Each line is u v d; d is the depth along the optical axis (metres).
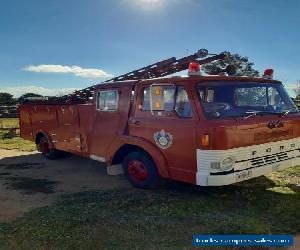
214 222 5.05
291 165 6.22
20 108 10.84
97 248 4.36
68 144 8.58
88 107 7.65
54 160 9.93
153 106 6.00
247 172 5.53
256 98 6.27
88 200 6.17
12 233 4.82
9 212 5.72
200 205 5.77
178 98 5.86
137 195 6.37
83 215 5.38
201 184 5.47
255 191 6.44
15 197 6.55
